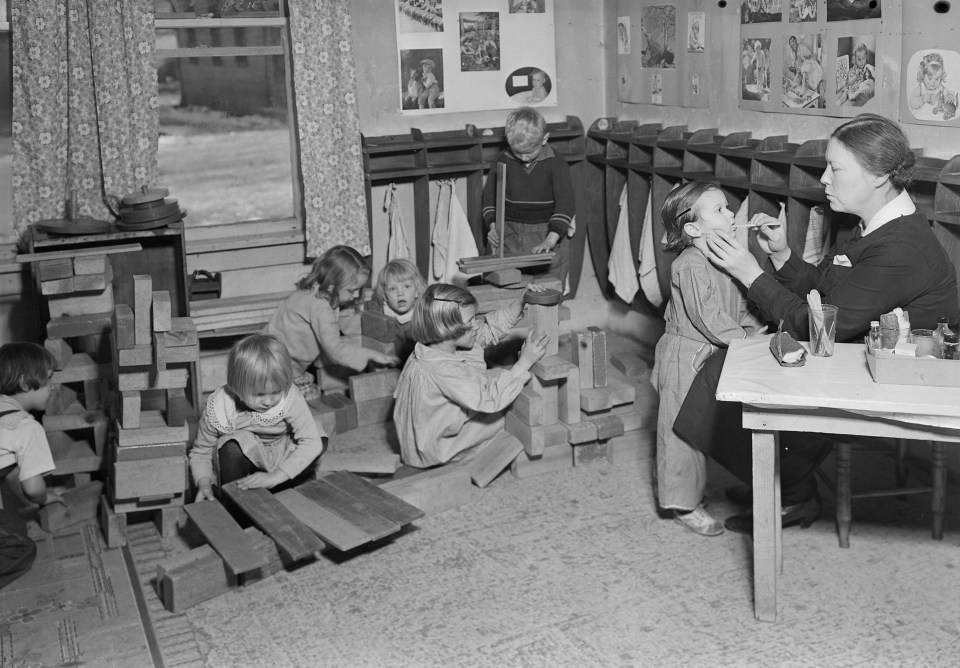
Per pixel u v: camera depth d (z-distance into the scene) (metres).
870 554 3.55
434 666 3.01
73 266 4.16
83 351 4.51
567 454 4.39
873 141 3.13
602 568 3.55
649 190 5.55
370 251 5.56
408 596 3.41
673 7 5.31
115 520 3.81
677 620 3.20
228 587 3.48
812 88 4.41
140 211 4.64
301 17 5.15
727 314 3.59
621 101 5.92
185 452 3.86
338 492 3.83
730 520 3.81
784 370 3.02
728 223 3.56
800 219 4.36
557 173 5.38
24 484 3.71
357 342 5.02
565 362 4.33
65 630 3.24
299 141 5.30
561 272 5.36
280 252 5.49
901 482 4.00
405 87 5.62
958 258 3.71
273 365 3.74
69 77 4.82
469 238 5.70
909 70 3.90
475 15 5.70
